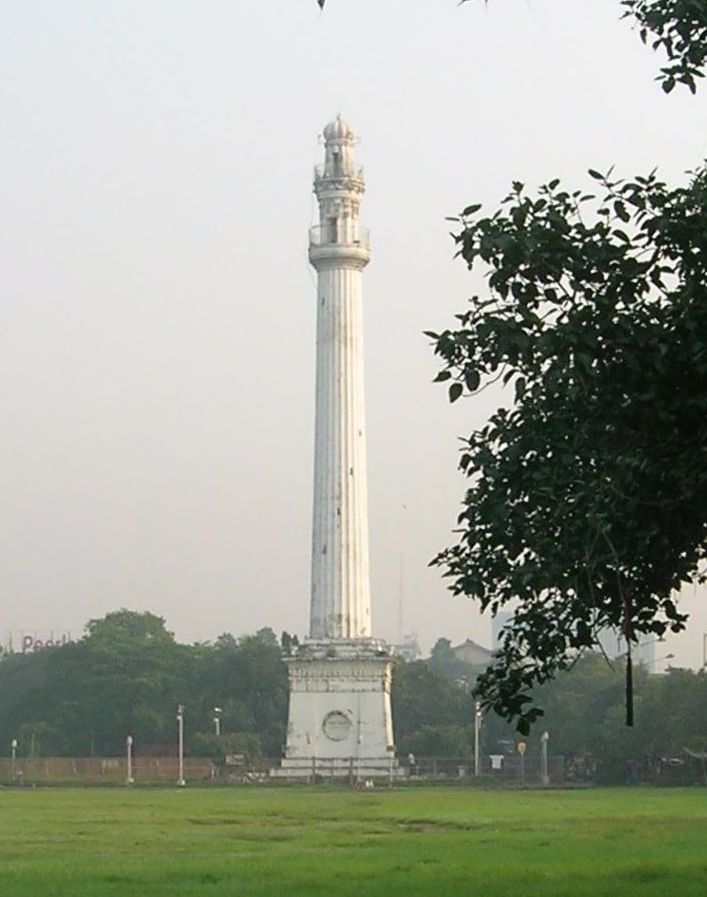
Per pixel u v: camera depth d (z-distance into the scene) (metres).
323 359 155.75
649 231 30.92
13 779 162.62
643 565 32.28
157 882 46.56
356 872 49.62
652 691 175.38
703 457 30.31
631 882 45.53
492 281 30.97
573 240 30.66
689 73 32.06
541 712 33.66
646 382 30.64
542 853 58.19
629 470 30.39
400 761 178.75
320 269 156.75
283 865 52.59
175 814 90.62
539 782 159.12
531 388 31.33
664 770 159.62
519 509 33.06
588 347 30.17
